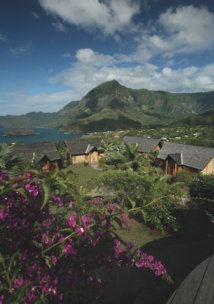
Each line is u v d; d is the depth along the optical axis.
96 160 37.91
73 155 35.97
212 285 1.21
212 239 9.19
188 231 10.32
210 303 1.09
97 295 1.13
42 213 1.49
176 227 9.83
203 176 16.05
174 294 1.30
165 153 30.50
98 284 1.19
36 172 0.98
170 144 31.47
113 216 1.51
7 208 1.32
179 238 9.75
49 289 1.03
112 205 1.59
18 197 1.41
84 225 1.42
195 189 14.97
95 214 1.62
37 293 1.03
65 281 1.13
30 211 1.47
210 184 13.67
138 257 2.09
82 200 1.62
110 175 12.13
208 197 13.11
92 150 37.34
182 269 6.30
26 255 1.22
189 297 1.20
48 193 0.85
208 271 1.34
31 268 1.12
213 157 23.91
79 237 1.31
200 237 9.71
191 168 25.00
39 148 31.09
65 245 1.32
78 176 24.55
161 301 3.91
